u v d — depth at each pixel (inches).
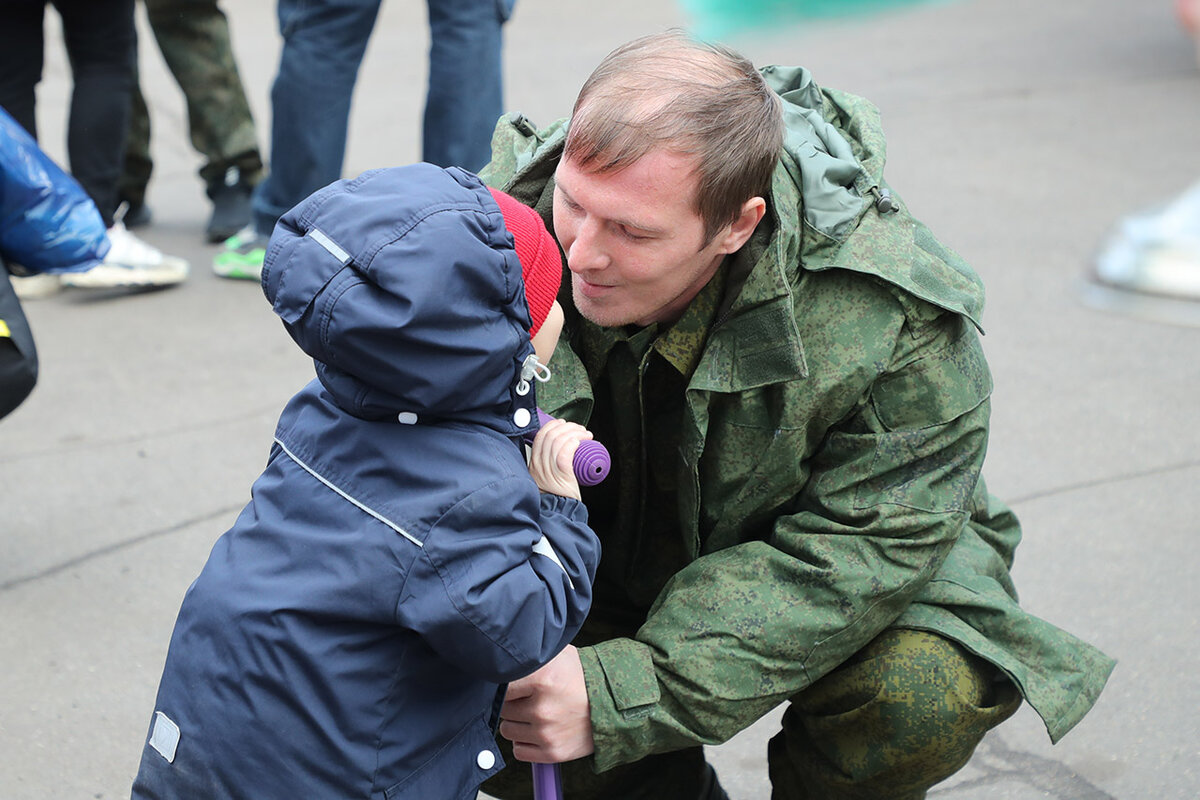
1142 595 113.4
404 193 56.0
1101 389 149.9
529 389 59.2
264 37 327.9
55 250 115.3
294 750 57.7
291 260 55.7
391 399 56.6
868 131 75.0
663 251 62.7
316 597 57.4
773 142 63.7
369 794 58.5
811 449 70.8
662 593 72.2
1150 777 93.1
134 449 139.6
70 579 117.2
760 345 66.6
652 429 73.7
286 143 175.8
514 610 56.1
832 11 338.0
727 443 70.0
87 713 100.6
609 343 70.4
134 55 184.2
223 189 199.9
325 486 59.1
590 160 60.9
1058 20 333.7
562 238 65.3
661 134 60.0
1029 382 151.5
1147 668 104.2
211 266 191.8
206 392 152.8
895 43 313.0
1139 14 338.0
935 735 69.4
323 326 54.7
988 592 73.7
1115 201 207.6
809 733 74.3
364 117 261.4
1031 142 238.7
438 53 164.4
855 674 70.8
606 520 79.0
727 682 67.5
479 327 55.2
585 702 66.4
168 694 60.9
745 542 73.7
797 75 78.5
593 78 63.0
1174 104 260.1
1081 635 108.5
